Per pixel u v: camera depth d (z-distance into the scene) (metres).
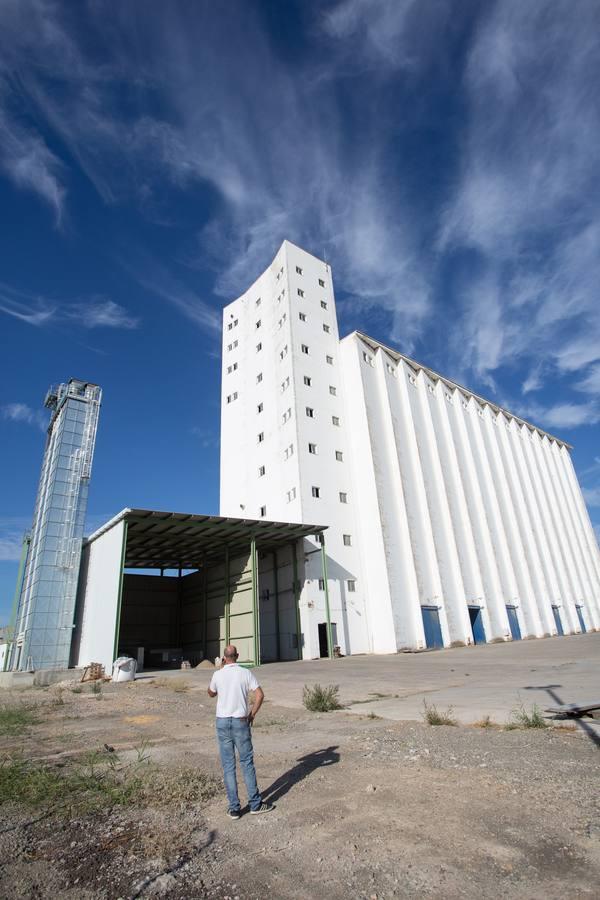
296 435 39.97
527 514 57.81
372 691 14.70
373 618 37.31
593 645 27.67
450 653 30.70
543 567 56.66
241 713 5.42
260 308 51.06
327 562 36.88
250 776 5.26
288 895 3.59
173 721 11.52
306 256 48.94
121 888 3.82
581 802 4.87
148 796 5.85
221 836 4.69
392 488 41.34
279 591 37.44
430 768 6.33
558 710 8.70
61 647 29.47
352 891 3.58
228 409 50.38
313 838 4.52
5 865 4.26
